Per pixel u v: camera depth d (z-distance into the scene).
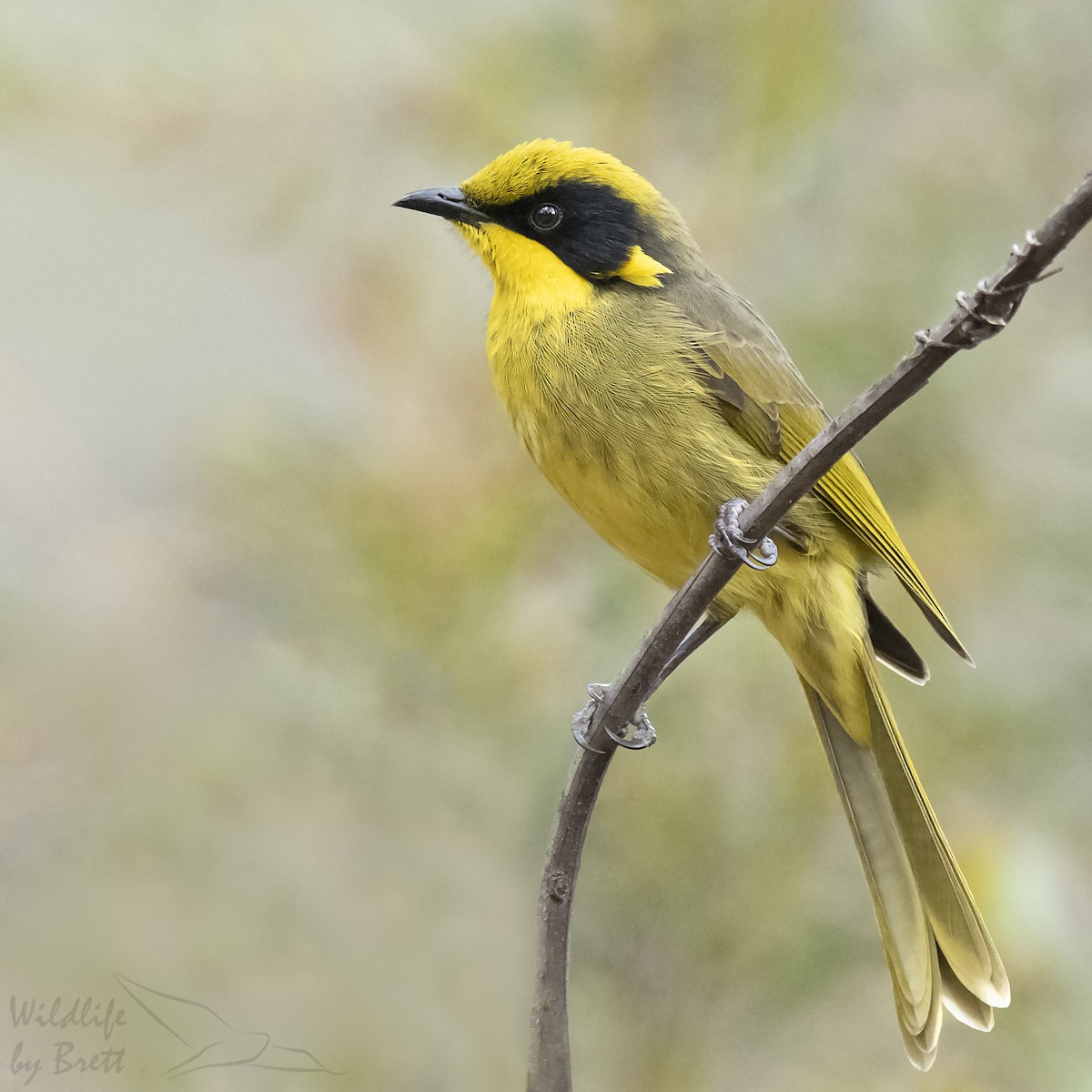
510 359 9.40
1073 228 6.20
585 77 12.80
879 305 11.98
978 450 11.86
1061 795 11.34
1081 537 11.54
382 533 11.37
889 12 13.09
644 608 11.45
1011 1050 10.67
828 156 12.66
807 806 11.29
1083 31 13.27
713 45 12.80
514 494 11.45
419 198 9.65
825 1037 11.19
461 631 11.31
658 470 9.13
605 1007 11.22
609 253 9.44
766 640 11.36
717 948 11.22
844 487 9.27
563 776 11.11
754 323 9.70
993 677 11.40
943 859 8.97
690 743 11.34
